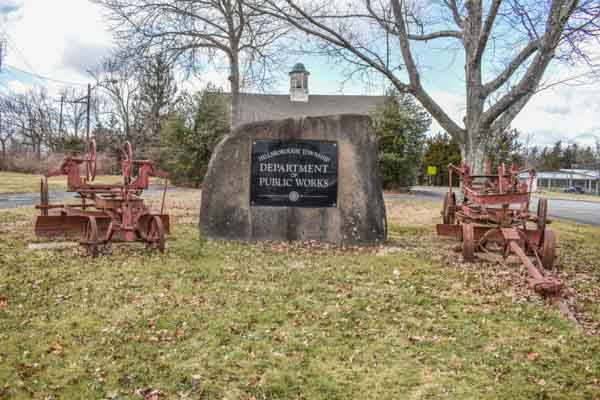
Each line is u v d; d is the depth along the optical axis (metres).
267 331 4.79
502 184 8.86
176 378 3.83
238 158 9.89
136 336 4.60
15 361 4.04
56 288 6.07
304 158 9.90
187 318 5.08
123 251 8.40
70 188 8.80
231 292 6.05
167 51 17.91
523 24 10.26
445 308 5.63
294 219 9.93
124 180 8.30
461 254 8.87
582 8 9.48
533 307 5.71
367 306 5.61
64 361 4.07
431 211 18.06
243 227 9.87
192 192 27.20
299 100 45.47
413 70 12.15
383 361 4.19
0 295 5.71
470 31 12.01
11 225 11.09
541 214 8.59
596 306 5.88
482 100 12.11
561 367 4.13
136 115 45.16
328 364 4.11
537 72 10.38
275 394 3.62
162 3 17.16
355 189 9.98
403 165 34.62
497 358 4.28
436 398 3.60
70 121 65.31
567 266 8.23
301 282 6.59
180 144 33.53
